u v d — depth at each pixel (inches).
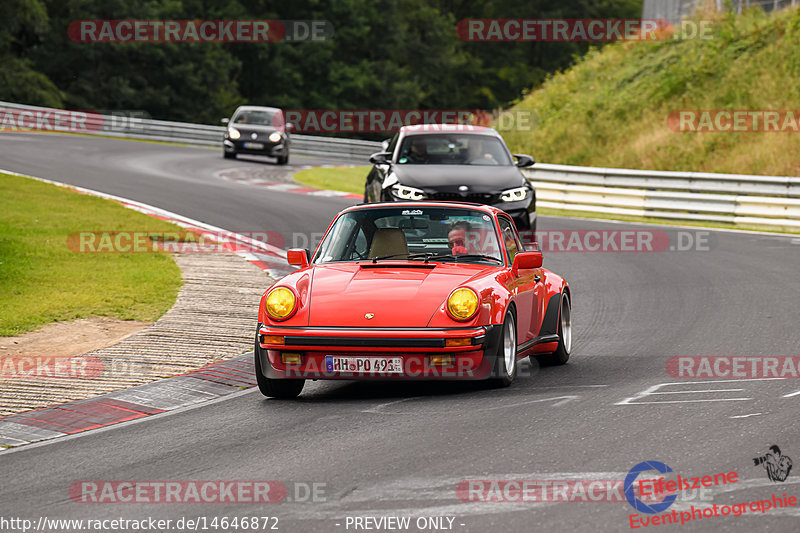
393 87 5319.9
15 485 426.0
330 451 463.5
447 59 5812.0
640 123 2488.9
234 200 1782.7
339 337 559.8
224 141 2728.8
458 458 443.2
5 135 2962.6
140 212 1541.6
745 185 1675.7
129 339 756.0
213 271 1077.8
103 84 4463.6
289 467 438.0
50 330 784.3
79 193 1705.2
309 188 2090.3
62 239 1222.9
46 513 385.1
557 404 550.6
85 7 4495.6
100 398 593.9
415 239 657.6
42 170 2100.1
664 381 612.4
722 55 2544.3
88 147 2770.7
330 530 355.3
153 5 4672.7
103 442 498.0
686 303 928.3
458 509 373.4
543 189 1945.1
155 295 929.5
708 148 2201.0
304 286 598.2
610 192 1823.3
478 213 664.4
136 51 4559.5
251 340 759.7
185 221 1492.4
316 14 5290.4
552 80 3110.2
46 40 4490.7
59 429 528.4
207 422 536.1
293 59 5270.7
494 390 598.9
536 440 471.8
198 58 4719.5
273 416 545.3
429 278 597.0
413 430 499.2
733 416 514.3
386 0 5551.2
